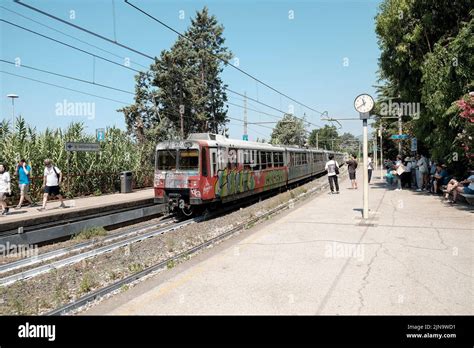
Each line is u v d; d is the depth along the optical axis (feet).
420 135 62.75
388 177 80.12
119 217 47.85
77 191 61.36
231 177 53.78
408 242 27.02
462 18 55.16
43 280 25.39
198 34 136.26
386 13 62.44
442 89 49.88
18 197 52.08
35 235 36.73
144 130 118.93
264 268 22.34
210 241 32.01
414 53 59.93
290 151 86.53
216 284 19.92
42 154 56.59
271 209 49.32
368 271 20.95
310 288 18.70
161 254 30.42
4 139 54.90
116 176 69.92
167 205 48.83
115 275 25.13
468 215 36.83
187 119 124.16
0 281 25.55
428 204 45.37
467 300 16.70
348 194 61.11
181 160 47.73
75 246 35.83
